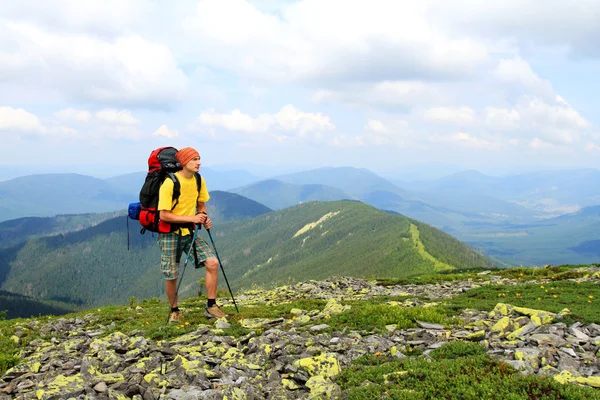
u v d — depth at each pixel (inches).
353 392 289.4
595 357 327.0
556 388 258.8
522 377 275.9
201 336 438.3
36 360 406.0
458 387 273.1
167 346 405.7
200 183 456.4
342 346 387.5
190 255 479.2
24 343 522.3
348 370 333.1
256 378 325.1
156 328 486.6
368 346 383.2
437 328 433.4
